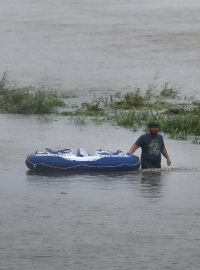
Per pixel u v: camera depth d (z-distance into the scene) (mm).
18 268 30234
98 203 38625
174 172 45312
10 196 39938
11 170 45750
